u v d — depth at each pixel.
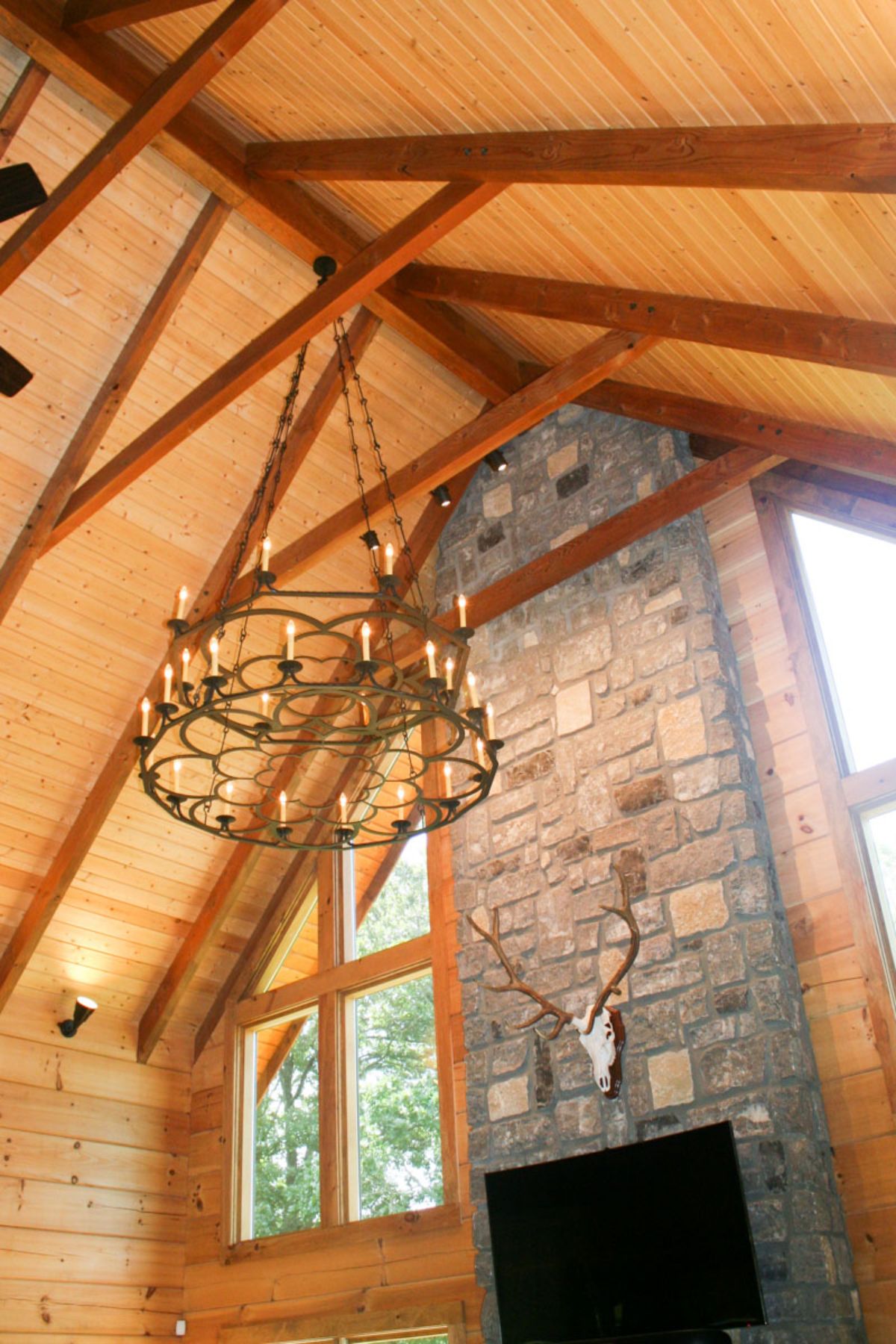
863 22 3.23
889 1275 4.76
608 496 6.88
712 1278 4.69
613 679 6.39
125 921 7.42
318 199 6.11
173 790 3.94
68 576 6.52
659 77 3.86
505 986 5.92
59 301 5.94
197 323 6.44
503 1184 5.55
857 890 5.35
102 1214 6.98
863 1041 5.13
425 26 4.23
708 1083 5.25
